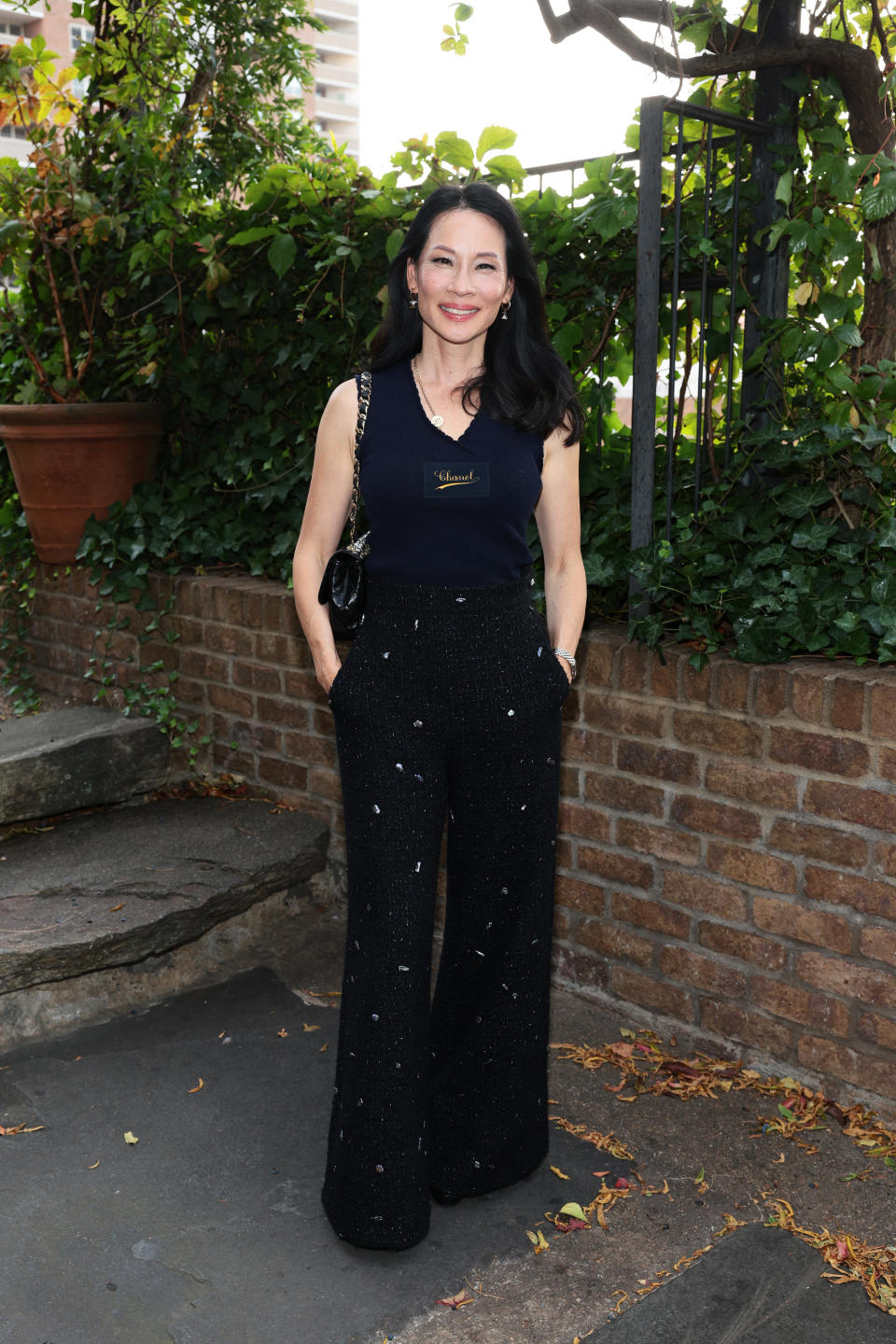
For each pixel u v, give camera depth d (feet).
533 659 6.98
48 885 11.53
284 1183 8.30
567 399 7.00
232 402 14.98
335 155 13.89
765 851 9.37
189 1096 9.45
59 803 13.12
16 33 134.31
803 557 9.71
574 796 10.75
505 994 7.64
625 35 10.36
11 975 10.14
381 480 6.67
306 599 7.27
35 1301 7.04
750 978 9.65
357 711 6.91
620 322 11.96
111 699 15.70
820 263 10.83
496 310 6.73
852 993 9.00
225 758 14.57
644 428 10.14
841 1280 7.27
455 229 6.51
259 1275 7.31
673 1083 9.57
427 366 6.89
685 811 9.89
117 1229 7.75
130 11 15.87
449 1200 7.97
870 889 8.76
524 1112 7.91
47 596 16.56
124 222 14.53
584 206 11.16
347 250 12.46
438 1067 7.97
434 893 7.18
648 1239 7.66
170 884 11.62
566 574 7.57
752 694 9.25
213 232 14.32
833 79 10.26
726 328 11.55
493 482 6.67
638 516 10.31
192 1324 6.86
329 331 13.48
